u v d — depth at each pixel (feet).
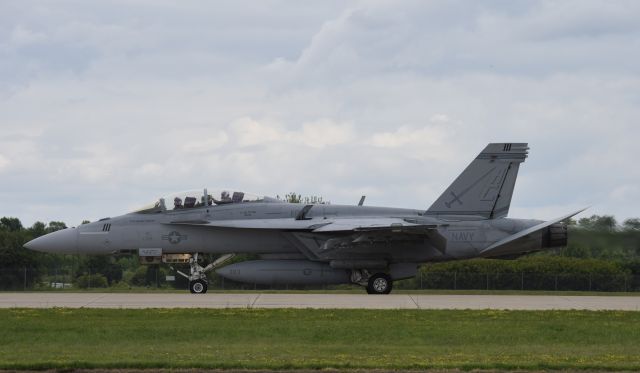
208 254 369.71
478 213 364.38
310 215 363.76
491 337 198.90
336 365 160.15
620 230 432.25
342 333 203.00
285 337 197.77
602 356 174.81
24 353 174.81
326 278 355.77
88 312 237.04
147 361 162.30
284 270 353.10
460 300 293.23
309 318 227.81
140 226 360.07
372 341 193.57
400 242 353.51
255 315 232.94
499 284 539.29
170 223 359.05
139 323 217.56
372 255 353.51
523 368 160.66
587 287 521.24
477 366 160.76
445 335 201.46
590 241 433.48
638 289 516.32
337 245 348.59
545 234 362.94
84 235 360.48
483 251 359.66
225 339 195.00
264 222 356.18
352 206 368.27
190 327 210.79
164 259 364.79
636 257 557.33
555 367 161.27
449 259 361.71
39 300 282.56
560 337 200.13
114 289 510.58
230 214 359.46
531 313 242.37
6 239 608.19
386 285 354.33
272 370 158.10
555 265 555.28
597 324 221.25
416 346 187.52
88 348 182.19
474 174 365.20
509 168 364.79
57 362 160.86
